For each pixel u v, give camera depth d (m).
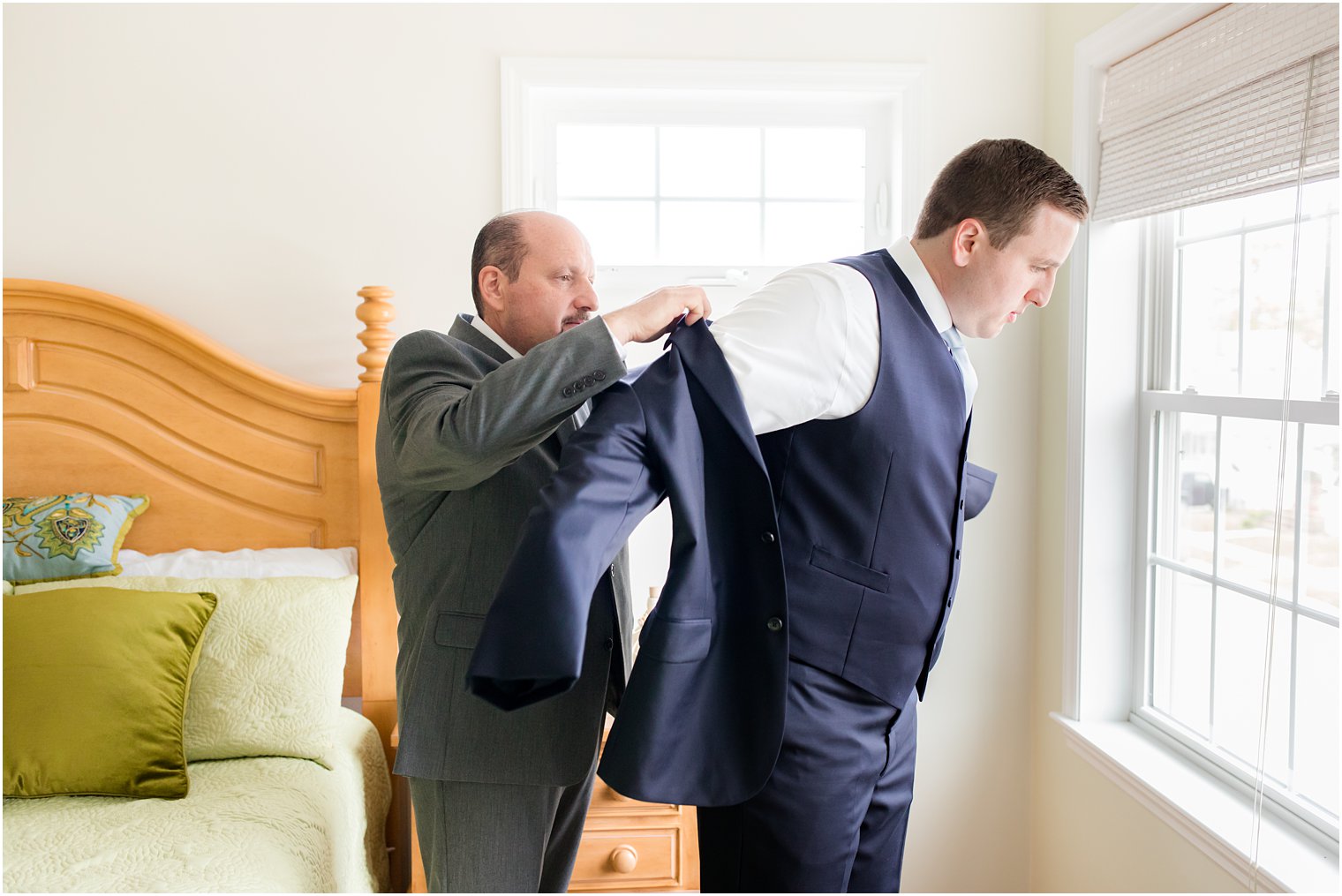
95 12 2.37
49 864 1.57
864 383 1.22
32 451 2.34
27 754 1.79
